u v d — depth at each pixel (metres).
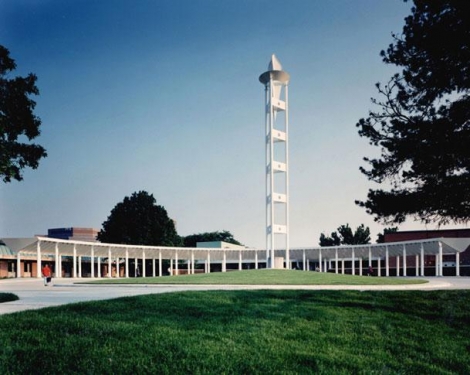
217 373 6.88
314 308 12.45
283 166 52.34
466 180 13.39
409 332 10.37
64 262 67.88
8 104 16.56
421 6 13.85
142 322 9.87
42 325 9.21
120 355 7.40
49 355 7.32
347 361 7.89
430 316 12.23
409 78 14.15
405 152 13.87
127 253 66.25
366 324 10.80
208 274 38.59
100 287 27.47
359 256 72.19
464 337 10.34
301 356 7.93
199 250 76.50
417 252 63.88
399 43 14.47
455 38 12.76
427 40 13.29
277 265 50.75
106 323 9.53
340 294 15.51
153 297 14.09
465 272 68.81
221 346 8.18
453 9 13.03
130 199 74.25
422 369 7.89
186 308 11.95
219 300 13.59
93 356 7.30
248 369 7.12
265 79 52.88
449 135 13.24
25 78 17.12
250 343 8.55
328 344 8.93
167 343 8.11
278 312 11.68
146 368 6.91
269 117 52.41
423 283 28.23
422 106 14.30
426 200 14.05
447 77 13.32
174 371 6.88
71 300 16.53
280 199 51.84
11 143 16.94
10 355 7.25
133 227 72.00
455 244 55.44
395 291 16.77
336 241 105.19
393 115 14.86
